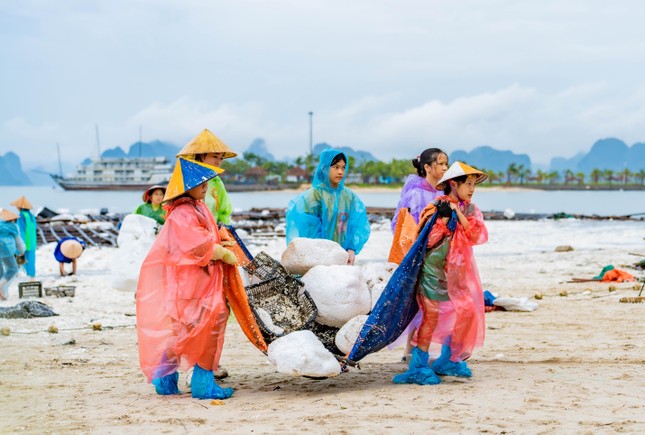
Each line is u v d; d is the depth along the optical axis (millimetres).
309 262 7016
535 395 6094
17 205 17125
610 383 6531
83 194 195875
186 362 6488
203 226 6672
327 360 6332
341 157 8008
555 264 19609
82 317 12039
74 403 6500
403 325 6832
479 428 5141
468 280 6953
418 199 8008
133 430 5445
